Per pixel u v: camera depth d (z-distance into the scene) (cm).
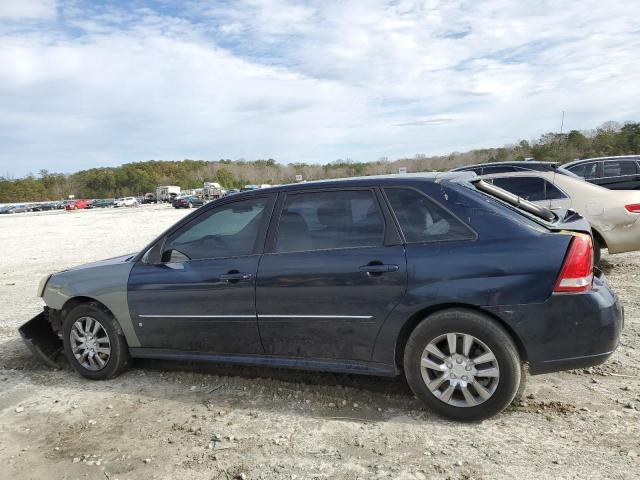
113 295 425
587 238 315
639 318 530
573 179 738
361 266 339
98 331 438
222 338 391
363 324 342
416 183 351
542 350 307
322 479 275
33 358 506
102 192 13438
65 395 412
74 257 1350
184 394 400
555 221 352
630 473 265
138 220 3147
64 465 305
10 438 344
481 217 328
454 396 331
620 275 730
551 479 263
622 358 425
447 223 333
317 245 363
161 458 307
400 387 386
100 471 296
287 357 373
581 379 386
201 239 408
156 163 17175
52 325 471
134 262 432
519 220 326
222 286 382
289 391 392
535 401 352
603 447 291
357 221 357
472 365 318
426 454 294
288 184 394
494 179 774
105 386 426
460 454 291
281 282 362
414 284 325
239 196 403
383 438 314
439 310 327
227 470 290
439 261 322
